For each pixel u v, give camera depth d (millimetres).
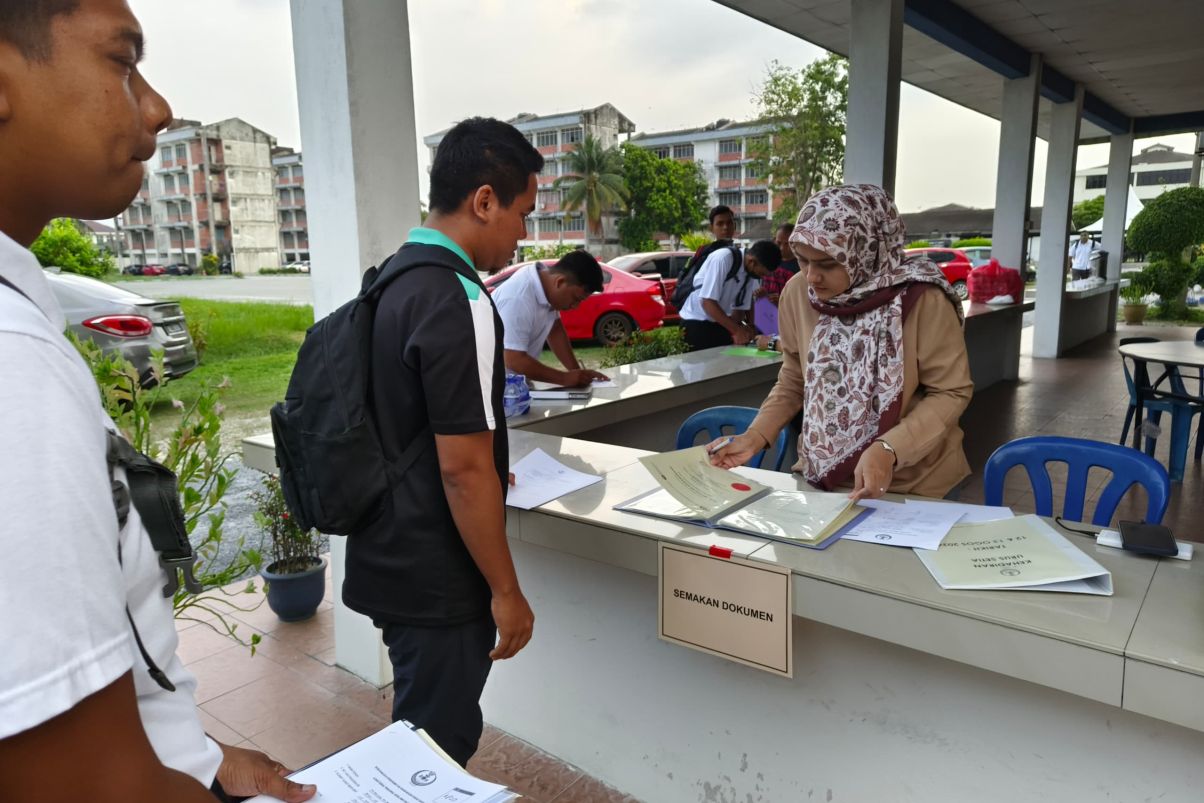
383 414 1334
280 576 2967
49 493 442
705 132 54438
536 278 2971
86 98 530
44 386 457
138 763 490
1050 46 7410
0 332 445
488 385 1301
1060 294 9422
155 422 5891
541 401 2896
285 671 2699
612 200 44438
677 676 1874
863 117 5320
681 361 3881
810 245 1688
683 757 1899
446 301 1280
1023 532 1363
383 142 2424
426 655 1410
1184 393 4598
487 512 1312
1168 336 11477
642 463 1755
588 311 10570
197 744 629
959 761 1443
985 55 6816
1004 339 7926
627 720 2000
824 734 1629
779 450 2574
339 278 2480
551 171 51719
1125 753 1256
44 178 539
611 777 2064
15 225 550
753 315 4945
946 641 1149
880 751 1549
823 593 1271
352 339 1341
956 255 16281
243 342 11227
